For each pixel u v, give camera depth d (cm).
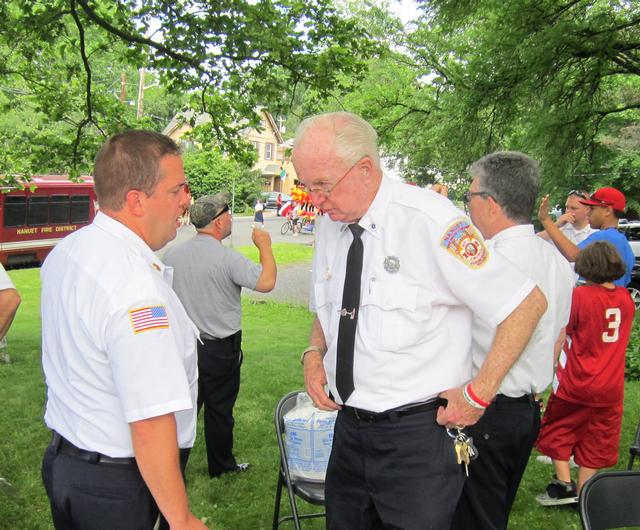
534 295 193
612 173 1528
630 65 1171
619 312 359
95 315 170
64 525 188
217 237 412
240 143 883
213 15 729
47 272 190
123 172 182
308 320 1270
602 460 374
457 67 1320
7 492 347
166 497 168
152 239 191
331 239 223
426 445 200
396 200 203
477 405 191
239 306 416
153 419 166
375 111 1605
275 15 725
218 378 413
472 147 1290
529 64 1128
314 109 820
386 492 206
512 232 264
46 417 193
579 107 1161
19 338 1025
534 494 409
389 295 199
